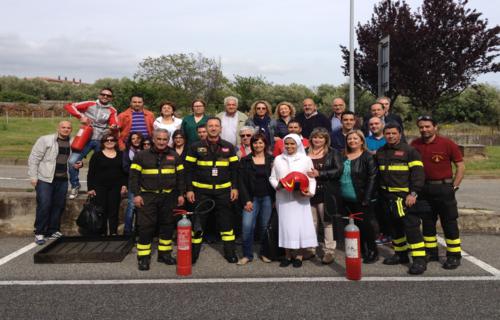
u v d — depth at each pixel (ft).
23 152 61.87
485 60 65.36
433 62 63.87
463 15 63.52
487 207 31.94
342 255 19.99
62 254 18.69
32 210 23.58
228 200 18.84
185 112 96.63
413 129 98.17
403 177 17.84
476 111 133.28
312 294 14.99
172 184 18.52
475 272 17.38
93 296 14.87
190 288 15.65
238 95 157.99
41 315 13.33
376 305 14.01
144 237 18.19
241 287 15.72
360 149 19.08
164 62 103.14
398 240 18.60
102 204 21.79
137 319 13.04
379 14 69.82
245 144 20.25
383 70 32.19
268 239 18.71
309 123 24.45
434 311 13.53
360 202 18.76
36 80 262.67
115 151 22.12
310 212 18.30
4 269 17.88
